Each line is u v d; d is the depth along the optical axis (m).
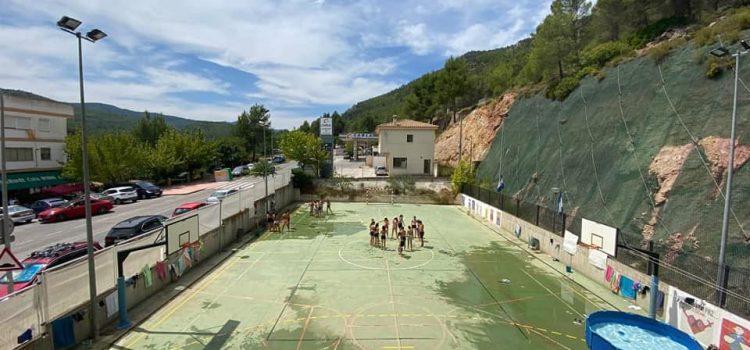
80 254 16.39
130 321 13.07
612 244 16.36
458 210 37.44
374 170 58.94
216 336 12.25
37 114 40.97
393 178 46.34
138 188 43.53
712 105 20.23
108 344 11.62
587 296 15.77
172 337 12.17
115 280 13.38
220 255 21.22
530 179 32.88
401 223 24.91
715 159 18.00
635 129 24.33
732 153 12.35
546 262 20.31
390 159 53.94
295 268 19.19
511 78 60.28
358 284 17.00
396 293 15.98
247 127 88.62
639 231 19.12
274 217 28.16
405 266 19.61
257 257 21.03
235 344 11.76
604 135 26.80
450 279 17.73
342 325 13.05
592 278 17.66
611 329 9.03
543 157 33.03
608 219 21.48
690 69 23.23
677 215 17.86
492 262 20.39
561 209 24.03
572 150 29.33
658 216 18.73
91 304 11.79
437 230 28.38
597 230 17.39
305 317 13.64
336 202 41.75
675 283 13.33
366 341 11.97
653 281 13.14
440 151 62.34
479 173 45.31
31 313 9.94
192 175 62.50
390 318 13.62
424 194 41.75
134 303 14.24
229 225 23.52
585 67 36.31
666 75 24.89
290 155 48.72
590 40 44.88
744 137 17.52
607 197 22.72
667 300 13.20
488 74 73.25
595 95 31.16
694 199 17.67
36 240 24.77
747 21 22.22
